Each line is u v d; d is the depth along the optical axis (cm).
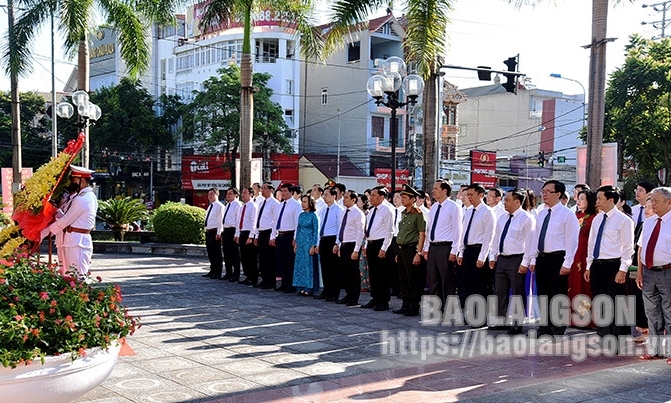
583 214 867
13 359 365
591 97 1184
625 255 668
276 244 1078
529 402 488
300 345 680
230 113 3541
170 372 561
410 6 1252
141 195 4131
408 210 883
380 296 920
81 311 416
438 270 849
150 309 875
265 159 3656
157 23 1830
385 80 1213
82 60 1794
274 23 3928
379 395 504
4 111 4034
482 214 819
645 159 2648
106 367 427
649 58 2547
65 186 704
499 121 4784
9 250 533
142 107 3941
